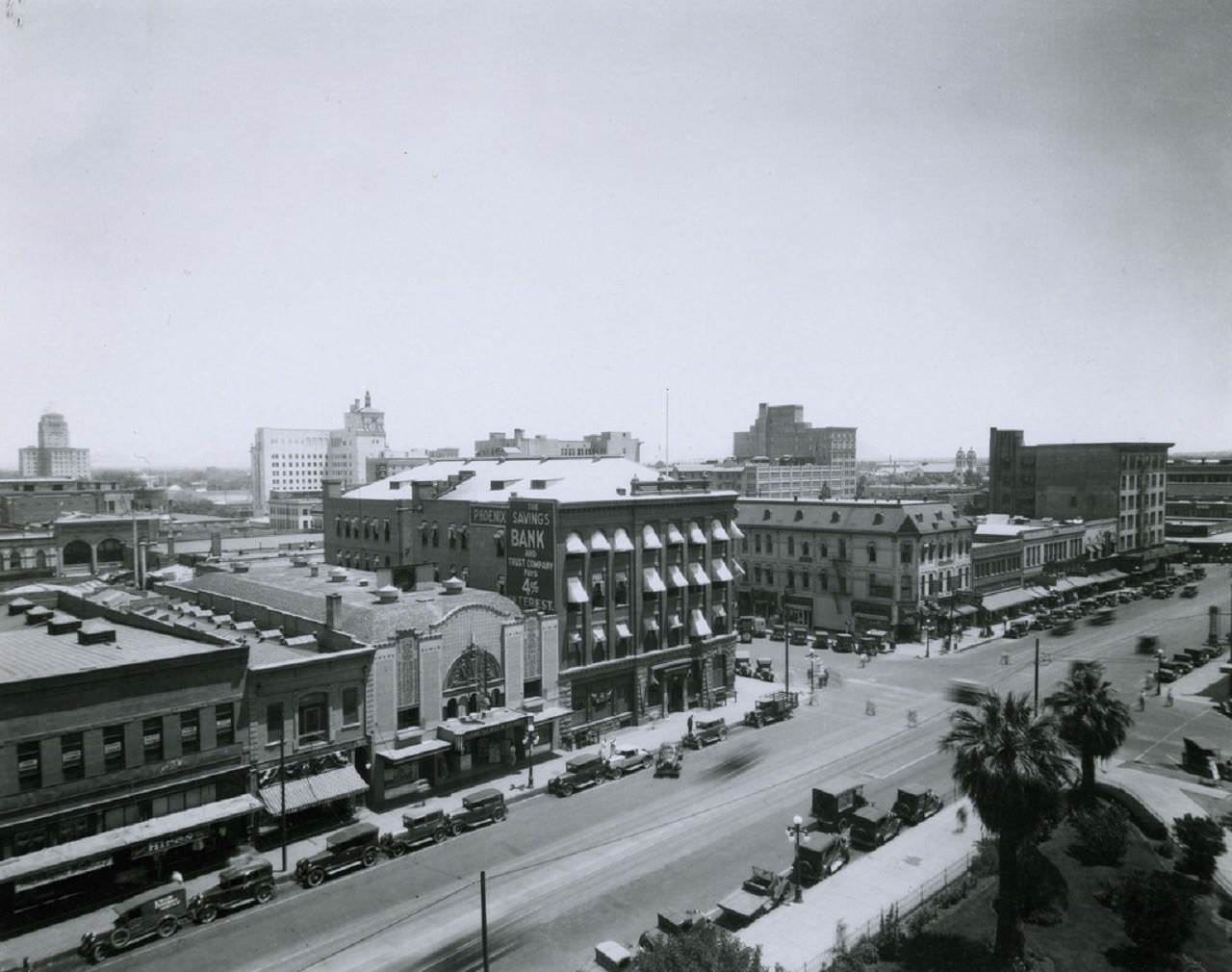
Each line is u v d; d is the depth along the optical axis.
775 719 65.06
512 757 53.94
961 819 45.22
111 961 32.22
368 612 50.34
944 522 96.75
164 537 127.62
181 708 39.84
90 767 37.00
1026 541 113.69
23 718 35.25
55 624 47.34
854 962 30.02
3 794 34.72
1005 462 149.62
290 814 45.03
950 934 33.28
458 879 39.09
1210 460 163.38
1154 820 43.47
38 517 123.56
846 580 97.38
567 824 45.50
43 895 36.72
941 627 94.81
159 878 38.78
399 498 81.69
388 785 48.16
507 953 32.69
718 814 46.75
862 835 42.72
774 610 104.81
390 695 48.56
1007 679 76.19
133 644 44.28
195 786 40.47
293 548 122.69
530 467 83.25
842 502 99.56
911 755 56.50
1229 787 48.94
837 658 86.56
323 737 45.59
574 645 61.03
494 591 66.12
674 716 66.81
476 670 53.66
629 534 65.31
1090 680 43.88
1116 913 35.06
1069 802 45.00
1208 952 31.91
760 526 106.06
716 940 26.33
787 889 37.25
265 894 36.91
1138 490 139.62
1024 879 34.78
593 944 33.28
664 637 67.38
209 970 31.69
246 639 49.84
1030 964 30.67
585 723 61.59
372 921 35.25
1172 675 74.06
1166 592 119.19
